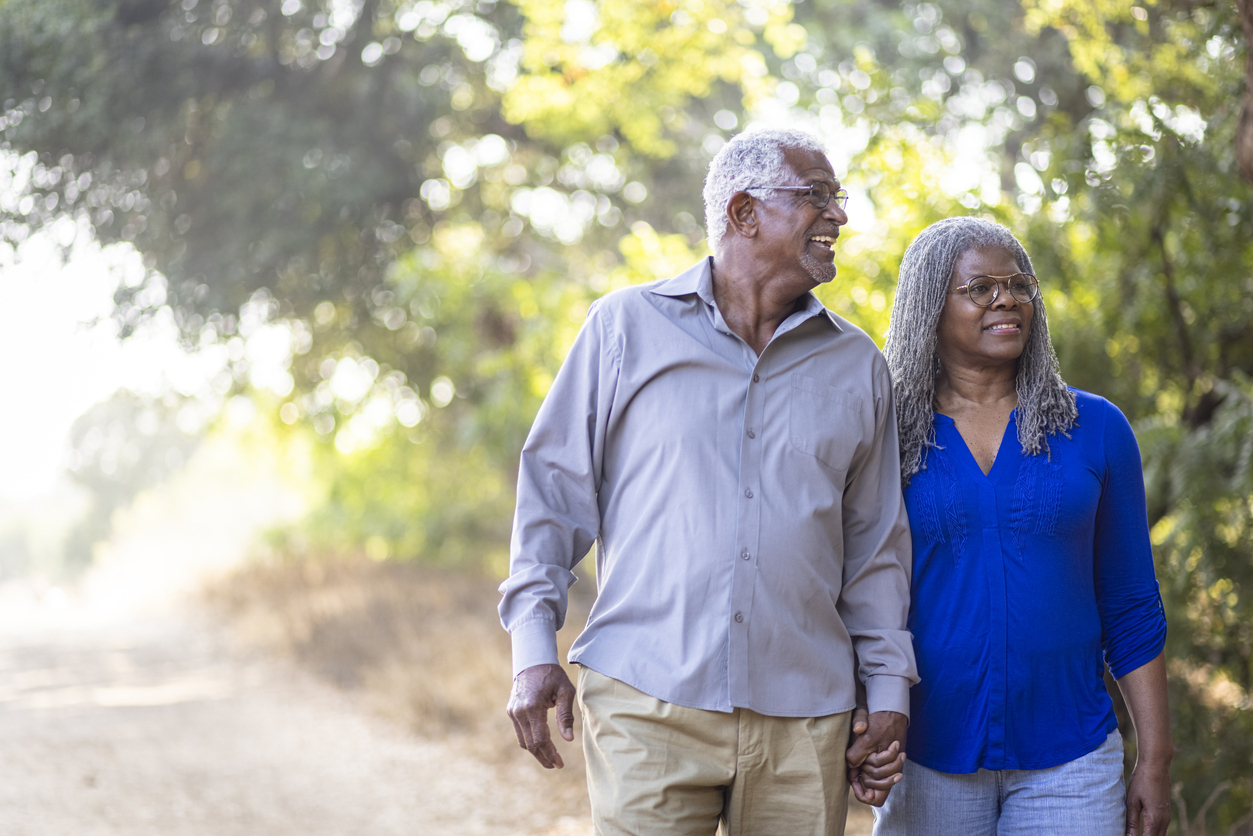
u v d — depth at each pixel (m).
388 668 8.02
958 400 2.38
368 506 15.74
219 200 10.91
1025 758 2.21
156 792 5.16
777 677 2.17
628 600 2.22
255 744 6.30
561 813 4.97
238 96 11.05
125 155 10.36
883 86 5.30
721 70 9.91
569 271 11.60
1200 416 4.51
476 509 15.39
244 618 11.12
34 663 9.10
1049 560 2.24
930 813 2.28
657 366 2.26
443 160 12.02
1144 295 4.50
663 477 2.22
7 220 9.96
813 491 2.23
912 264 2.39
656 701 2.15
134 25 10.40
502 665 7.54
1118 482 2.29
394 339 12.37
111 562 21.30
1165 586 4.09
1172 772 4.00
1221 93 4.27
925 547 2.31
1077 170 4.45
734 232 2.33
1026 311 2.29
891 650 2.24
